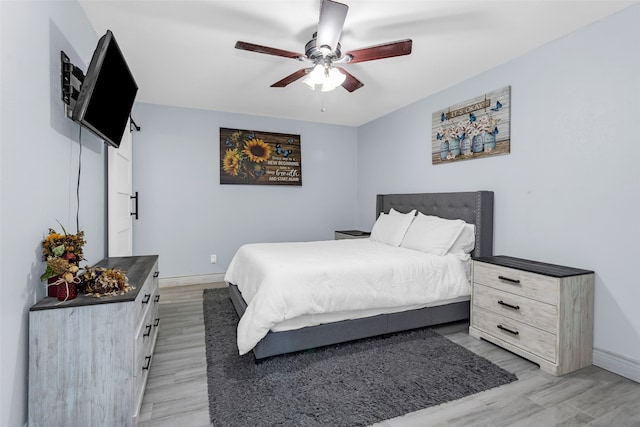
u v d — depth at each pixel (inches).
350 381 73.9
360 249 122.6
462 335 102.2
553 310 78.7
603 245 83.0
